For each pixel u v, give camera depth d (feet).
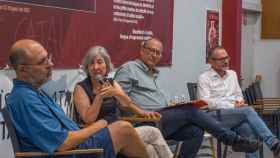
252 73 28.89
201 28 22.61
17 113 9.57
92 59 12.78
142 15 18.74
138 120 13.42
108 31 17.06
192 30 21.98
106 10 16.93
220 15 24.14
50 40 14.70
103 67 12.82
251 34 28.63
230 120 15.89
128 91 14.71
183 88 21.54
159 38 19.76
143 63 15.12
